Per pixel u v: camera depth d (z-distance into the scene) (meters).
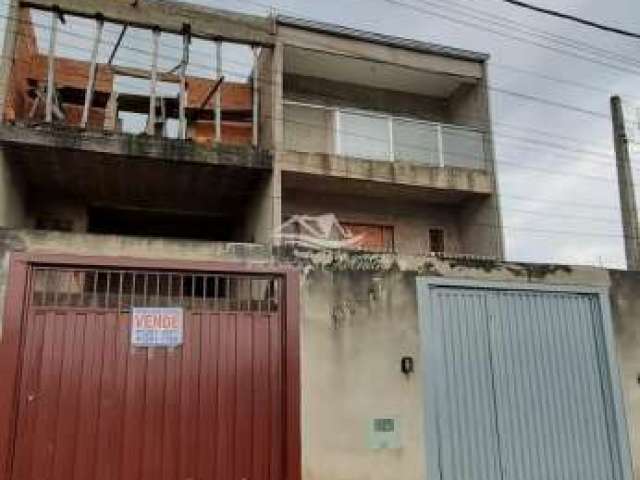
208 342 6.43
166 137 11.80
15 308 5.96
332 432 6.58
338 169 13.16
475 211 14.76
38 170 12.01
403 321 7.16
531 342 7.73
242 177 12.68
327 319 6.86
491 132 14.75
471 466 7.06
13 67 11.66
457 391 7.23
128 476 5.91
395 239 14.77
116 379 6.09
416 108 16.16
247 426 6.35
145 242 6.55
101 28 12.14
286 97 14.84
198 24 12.59
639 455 7.84
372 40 14.03
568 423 7.63
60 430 5.85
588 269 8.25
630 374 8.11
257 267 6.73
